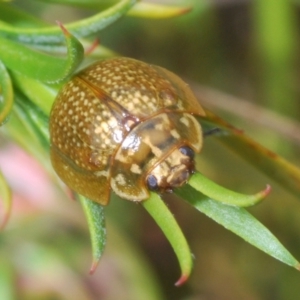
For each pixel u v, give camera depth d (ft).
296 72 0.50
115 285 0.45
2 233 0.43
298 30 0.51
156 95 0.32
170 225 0.30
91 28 0.32
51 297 0.43
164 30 0.55
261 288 0.52
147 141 0.32
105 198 0.32
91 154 0.32
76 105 0.32
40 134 0.33
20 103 0.32
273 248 0.30
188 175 0.31
